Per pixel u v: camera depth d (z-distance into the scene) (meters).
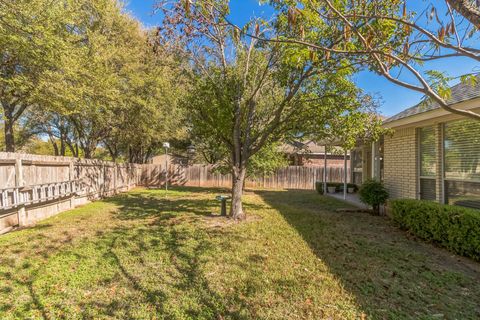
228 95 6.59
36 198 6.66
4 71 7.66
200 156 20.31
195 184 18.12
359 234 5.56
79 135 13.59
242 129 7.02
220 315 2.67
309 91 6.25
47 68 7.45
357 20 2.60
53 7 6.83
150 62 11.66
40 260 3.98
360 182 12.12
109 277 3.44
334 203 10.03
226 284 3.28
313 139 6.93
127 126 13.14
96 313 2.67
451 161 5.59
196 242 4.87
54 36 6.73
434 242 4.98
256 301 2.91
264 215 7.45
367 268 3.79
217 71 6.73
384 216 7.50
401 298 2.99
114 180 12.80
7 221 5.75
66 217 7.15
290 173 17.67
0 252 4.32
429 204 5.11
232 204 7.00
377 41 2.29
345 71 4.61
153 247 4.59
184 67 6.92
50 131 15.66
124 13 11.73
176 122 14.75
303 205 9.58
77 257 4.11
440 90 1.70
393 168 7.71
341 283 3.32
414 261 4.07
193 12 3.68
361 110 6.42
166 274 3.54
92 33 9.41
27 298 2.93
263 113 7.32
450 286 3.28
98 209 8.41
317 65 4.67
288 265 3.86
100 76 9.02
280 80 5.88
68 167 8.52
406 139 7.09
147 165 18.00
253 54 6.87
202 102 6.76
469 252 4.16
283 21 4.71
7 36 6.07
